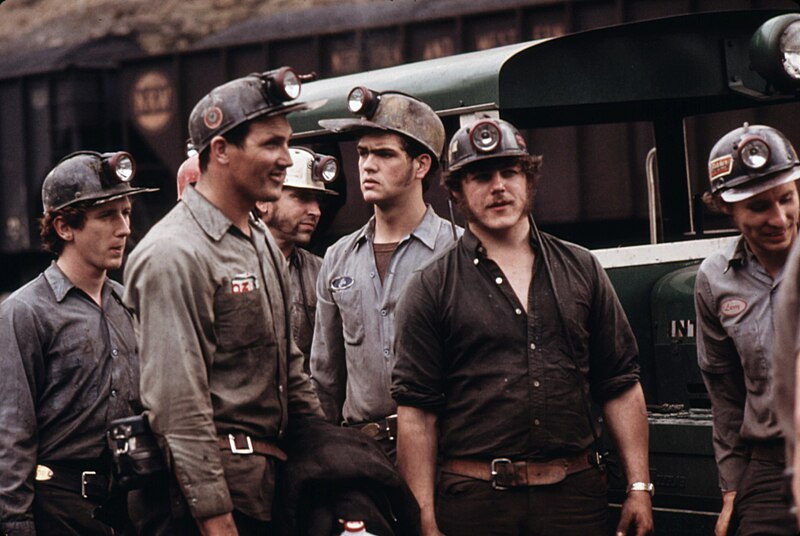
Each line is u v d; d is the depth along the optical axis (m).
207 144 4.87
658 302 6.23
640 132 10.98
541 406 5.02
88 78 16.89
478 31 13.01
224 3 21.61
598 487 5.15
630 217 11.07
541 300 5.09
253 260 4.91
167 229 4.78
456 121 6.27
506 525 5.01
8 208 17.30
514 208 5.11
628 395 5.25
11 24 23.62
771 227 4.89
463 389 5.11
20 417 5.64
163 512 4.76
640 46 6.44
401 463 5.15
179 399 4.62
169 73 15.61
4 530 5.56
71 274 5.88
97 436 5.79
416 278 5.21
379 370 5.86
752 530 4.98
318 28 14.69
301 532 4.86
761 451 5.02
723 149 4.97
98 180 5.83
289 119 7.31
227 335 4.79
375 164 5.83
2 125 17.28
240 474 4.78
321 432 5.00
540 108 6.32
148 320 4.68
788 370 3.23
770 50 6.15
